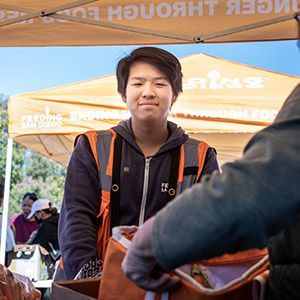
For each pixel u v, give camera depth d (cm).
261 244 98
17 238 804
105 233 214
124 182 216
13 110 520
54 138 709
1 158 1638
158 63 221
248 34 390
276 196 94
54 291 150
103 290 132
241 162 98
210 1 381
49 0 377
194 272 145
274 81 489
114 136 221
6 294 194
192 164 221
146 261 110
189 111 489
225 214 95
